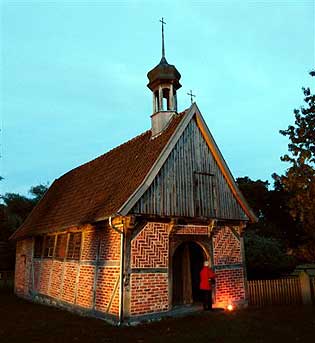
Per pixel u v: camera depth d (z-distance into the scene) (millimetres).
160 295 10383
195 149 12461
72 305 12266
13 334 8906
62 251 13898
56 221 14398
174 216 11070
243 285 12672
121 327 9312
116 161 14602
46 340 8195
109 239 10781
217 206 12438
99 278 10891
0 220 28906
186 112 12391
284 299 13141
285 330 8688
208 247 12102
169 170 11422
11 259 26891
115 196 11234
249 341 7742
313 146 13531
